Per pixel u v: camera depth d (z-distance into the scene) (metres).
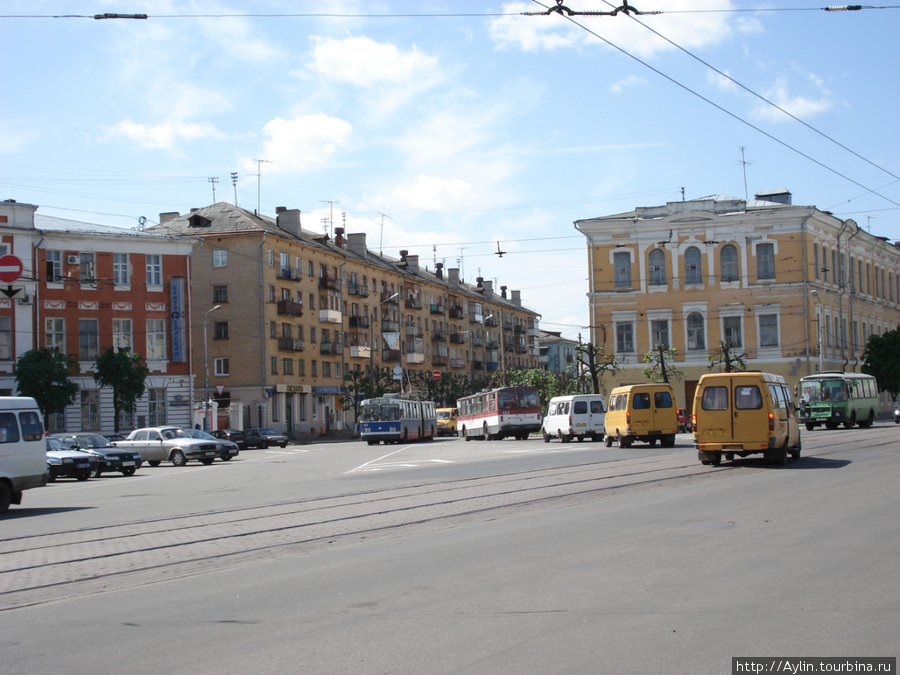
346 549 11.73
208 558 11.50
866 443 32.34
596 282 63.94
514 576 9.35
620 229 63.62
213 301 72.19
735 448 23.34
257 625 7.65
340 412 83.38
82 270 58.03
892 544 10.77
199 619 8.00
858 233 69.88
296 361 75.88
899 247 81.25
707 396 23.80
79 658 6.85
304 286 77.69
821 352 61.84
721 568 9.48
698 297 62.47
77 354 56.34
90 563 11.50
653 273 63.25
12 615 8.57
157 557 11.75
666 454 30.25
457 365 105.88
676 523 12.96
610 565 9.80
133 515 17.34
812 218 61.66
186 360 61.12
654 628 7.12
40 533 14.93
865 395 50.97
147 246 60.38
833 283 65.75
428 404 64.38
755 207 62.28
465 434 64.62
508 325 124.19
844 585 8.54
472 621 7.50
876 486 17.45
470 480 22.12
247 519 15.59
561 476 22.17
